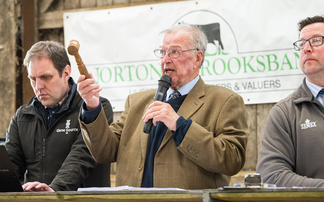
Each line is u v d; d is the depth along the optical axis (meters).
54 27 3.94
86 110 2.15
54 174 2.52
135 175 2.13
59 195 1.50
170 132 2.12
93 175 2.57
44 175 2.53
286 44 3.37
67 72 2.64
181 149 2.00
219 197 1.42
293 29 3.36
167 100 2.25
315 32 2.19
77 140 2.51
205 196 1.44
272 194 1.37
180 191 1.40
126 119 2.32
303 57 2.21
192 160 2.01
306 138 2.08
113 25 3.72
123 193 1.44
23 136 2.62
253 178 1.53
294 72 3.34
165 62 2.23
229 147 2.03
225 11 3.49
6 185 1.91
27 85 3.95
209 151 1.98
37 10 4.00
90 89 2.07
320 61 2.16
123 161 2.21
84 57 3.74
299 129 2.11
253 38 3.43
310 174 2.04
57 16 3.94
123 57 3.68
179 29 2.28
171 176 2.04
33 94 3.94
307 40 2.19
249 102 3.40
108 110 2.66
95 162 2.50
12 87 3.93
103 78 3.70
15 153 2.61
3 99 3.93
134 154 2.18
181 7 3.59
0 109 3.93
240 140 2.07
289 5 3.38
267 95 3.38
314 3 3.32
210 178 2.08
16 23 3.98
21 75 3.97
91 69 3.72
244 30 3.45
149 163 2.12
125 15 3.71
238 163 2.03
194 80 2.28
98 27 3.75
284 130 2.14
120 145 2.27
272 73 3.38
